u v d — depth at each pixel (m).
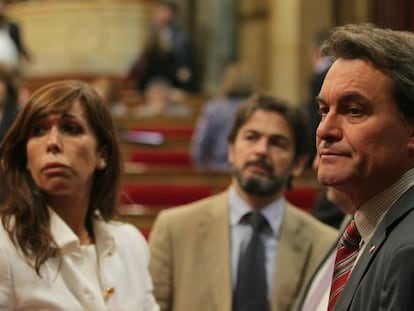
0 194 3.49
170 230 4.52
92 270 3.43
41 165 3.35
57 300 3.18
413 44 2.60
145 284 3.62
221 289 4.32
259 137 4.48
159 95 14.02
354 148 2.59
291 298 4.34
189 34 18.28
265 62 17.31
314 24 15.77
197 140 9.84
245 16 17.84
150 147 11.57
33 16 18.91
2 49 12.90
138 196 8.66
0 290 3.13
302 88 15.83
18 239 3.20
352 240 2.78
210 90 17.83
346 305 2.53
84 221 3.57
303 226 4.55
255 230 4.45
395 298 2.31
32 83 17.84
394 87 2.57
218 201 4.59
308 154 4.64
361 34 2.62
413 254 2.32
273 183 4.45
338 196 3.88
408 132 2.60
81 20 18.58
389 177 2.62
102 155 3.58
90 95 3.51
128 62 18.47
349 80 2.60
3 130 6.62
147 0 18.72
